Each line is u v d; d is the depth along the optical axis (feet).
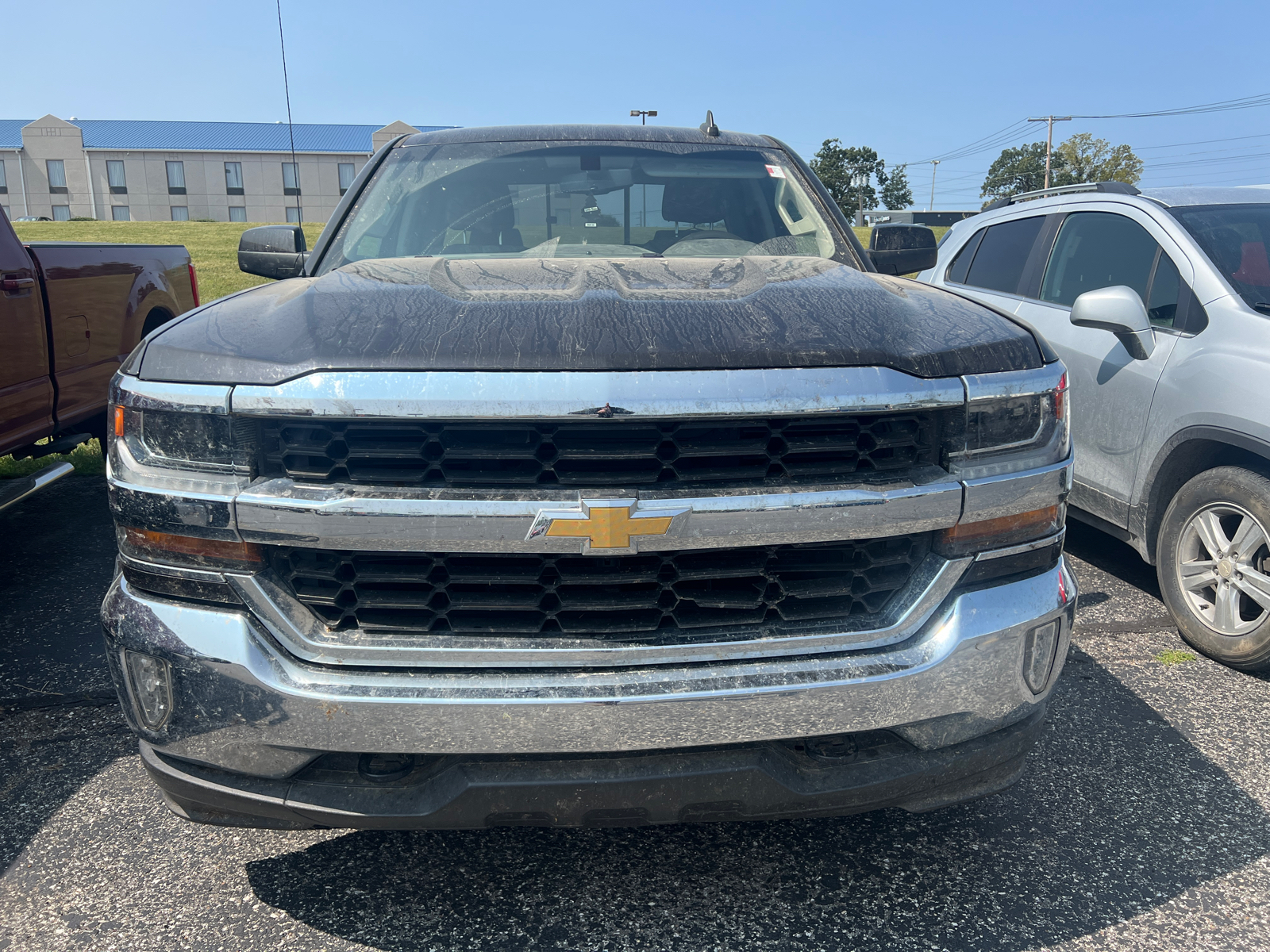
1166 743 9.23
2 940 6.56
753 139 11.30
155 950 6.45
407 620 5.57
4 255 13.35
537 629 5.55
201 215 232.94
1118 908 6.87
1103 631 12.03
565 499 5.31
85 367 15.62
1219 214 12.69
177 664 5.57
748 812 5.80
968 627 5.82
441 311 5.90
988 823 7.93
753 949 6.47
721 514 5.39
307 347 5.50
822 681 5.54
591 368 5.28
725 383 5.33
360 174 10.33
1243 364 10.75
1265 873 7.27
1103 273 13.75
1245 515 10.65
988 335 6.17
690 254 9.26
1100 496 13.02
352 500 5.29
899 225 10.09
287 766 5.61
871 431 5.67
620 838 7.73
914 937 6.57
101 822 7.98
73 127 227.40
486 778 5.51
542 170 10.14
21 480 12.17
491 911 6.85
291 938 6.57
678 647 5.56
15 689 10.53
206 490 5.45
